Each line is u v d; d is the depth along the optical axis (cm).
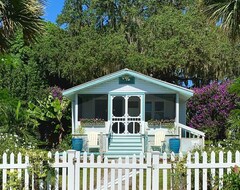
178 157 1049
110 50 3478
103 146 2325
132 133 2547
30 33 1080
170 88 2522
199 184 1065
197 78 3669
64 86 3747
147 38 3656
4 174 1009
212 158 1041
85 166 1045
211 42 3450
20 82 3083
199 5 1284
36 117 2723
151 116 2666
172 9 3819
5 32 1039
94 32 3678
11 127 1933
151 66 3494
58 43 3612
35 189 1020
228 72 3459
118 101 2684
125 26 3844
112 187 1045
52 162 1032
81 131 2491
